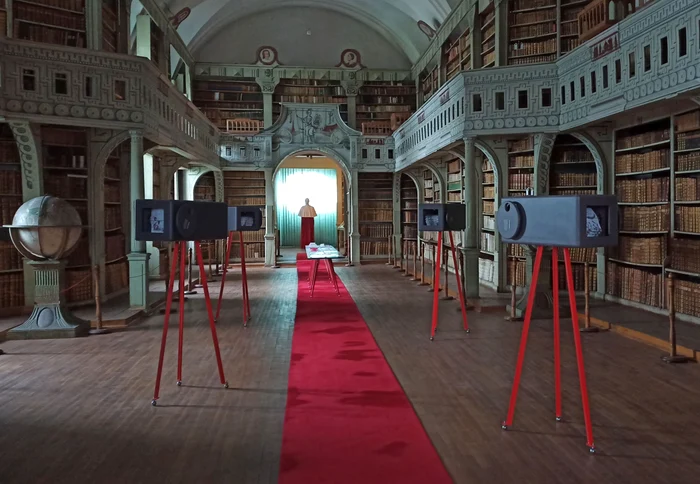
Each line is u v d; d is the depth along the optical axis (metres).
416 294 10.68
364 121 18.27
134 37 13.13
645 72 6.56
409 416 4.11
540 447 3.57
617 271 8.71
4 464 3.38
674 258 7.44
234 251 17.52
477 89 9.20
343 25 18.38
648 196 8.05
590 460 3.37
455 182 13.67
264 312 8.83
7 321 7.81
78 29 8.88
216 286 12.10
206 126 14.12
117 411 4.30
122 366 5.64
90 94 8.27
